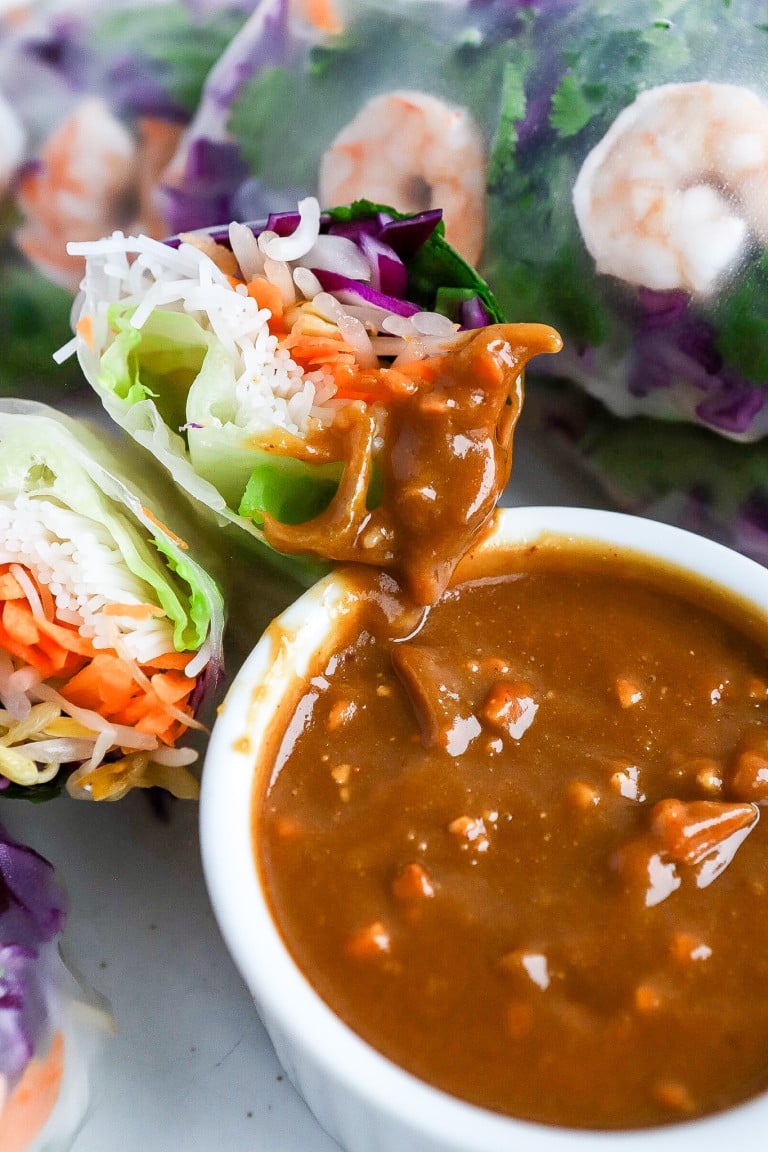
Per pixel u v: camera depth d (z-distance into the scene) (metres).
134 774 0.24
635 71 0.26
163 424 0.24
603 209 0.26
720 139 0.26
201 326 0.24
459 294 0.25
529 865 0.21
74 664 0.24
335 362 0.23
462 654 0.23
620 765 0.22
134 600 0.23
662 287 0.26
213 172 0.28
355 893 0.21
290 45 0.28
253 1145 0.22
